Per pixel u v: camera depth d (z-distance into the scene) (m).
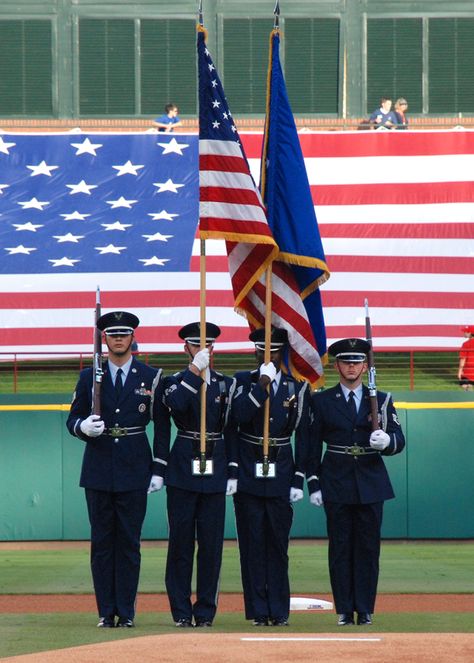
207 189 19.25
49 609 20.77
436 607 21.06
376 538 18.47
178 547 18.00
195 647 13.61
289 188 20.34
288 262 20.03
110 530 17.98
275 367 18.77
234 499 18.80
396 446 18.41
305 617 19.52
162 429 18.23
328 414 18.59
